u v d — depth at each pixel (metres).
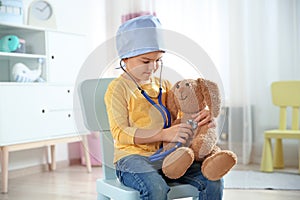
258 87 3.29
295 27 3.16
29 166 3.18
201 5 3.39
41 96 2.86
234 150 3.29
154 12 3.50
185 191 1.29
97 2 3.77
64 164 3.46
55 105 2.96
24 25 2.90
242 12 3.24
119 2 3.58
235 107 3.28
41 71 3.04
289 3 3.18
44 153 3.29
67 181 2.86
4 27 2.93
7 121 2.65
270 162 2.96
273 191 2.44
